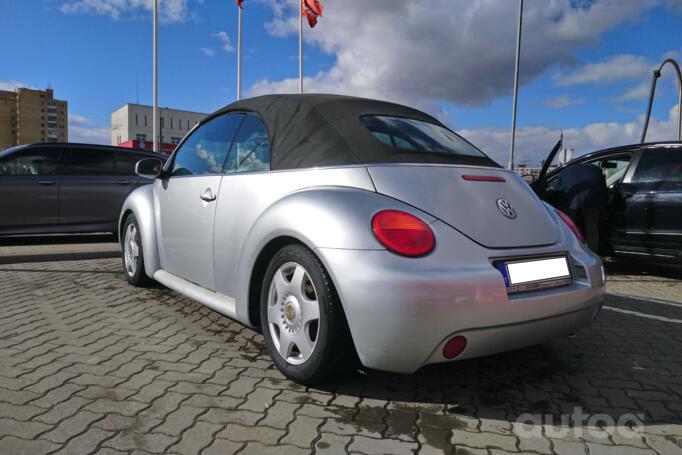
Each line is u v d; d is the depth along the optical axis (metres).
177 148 4.27
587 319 2.81
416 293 2.22
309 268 2.53
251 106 3.54
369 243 2.33
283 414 2.42
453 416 2.45
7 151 7.86
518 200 2.81
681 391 2.82
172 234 3.99
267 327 2.87
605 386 2.87
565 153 17.12
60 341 3.36
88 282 5.17
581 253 2.87
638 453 2.18
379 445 2.17
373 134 2.91
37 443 2.11
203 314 4.04
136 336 3.49
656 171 6.09
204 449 2.10
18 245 8.02
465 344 2.33
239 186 3.19
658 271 6.91
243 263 2.99
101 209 8.24
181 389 2.66
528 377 2.96
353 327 2.34
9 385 2.66
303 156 2.92
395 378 2.86
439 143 3.14
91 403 2.48
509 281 2.45
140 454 2.05
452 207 2.52
